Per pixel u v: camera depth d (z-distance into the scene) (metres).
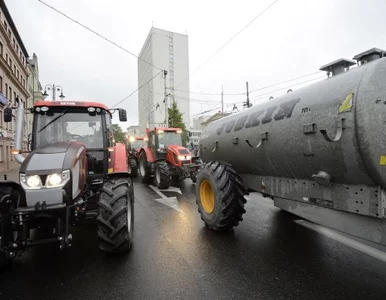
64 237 2.33
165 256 2.86
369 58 2.11
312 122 2.25
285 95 2.92
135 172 10.78
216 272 2.48
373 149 1.76
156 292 2.16
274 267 2.57
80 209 2.69
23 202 2.30
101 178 3.68
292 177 2.75
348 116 1.88
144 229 3.82
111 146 4.13
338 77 2.21
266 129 2.91
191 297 2.08
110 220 2.70
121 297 2.10
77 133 3.68
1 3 18.08
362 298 2.04
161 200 5.93
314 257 2.80
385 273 2.43
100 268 2.59
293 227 3.83
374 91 1.81
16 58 21.83
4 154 16.59
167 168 7.51
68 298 2.10
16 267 2.63
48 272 2.52
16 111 3.04
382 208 1.79
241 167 3.76
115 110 4.30
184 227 3.91
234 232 3.64
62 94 16.45
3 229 2.25
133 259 2.79
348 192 2.05
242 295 2.10
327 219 2.30
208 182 3.77
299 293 2.12
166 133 8.64
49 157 2.45
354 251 2.94
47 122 3.60
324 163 2.19
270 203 5.48
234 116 3.96
